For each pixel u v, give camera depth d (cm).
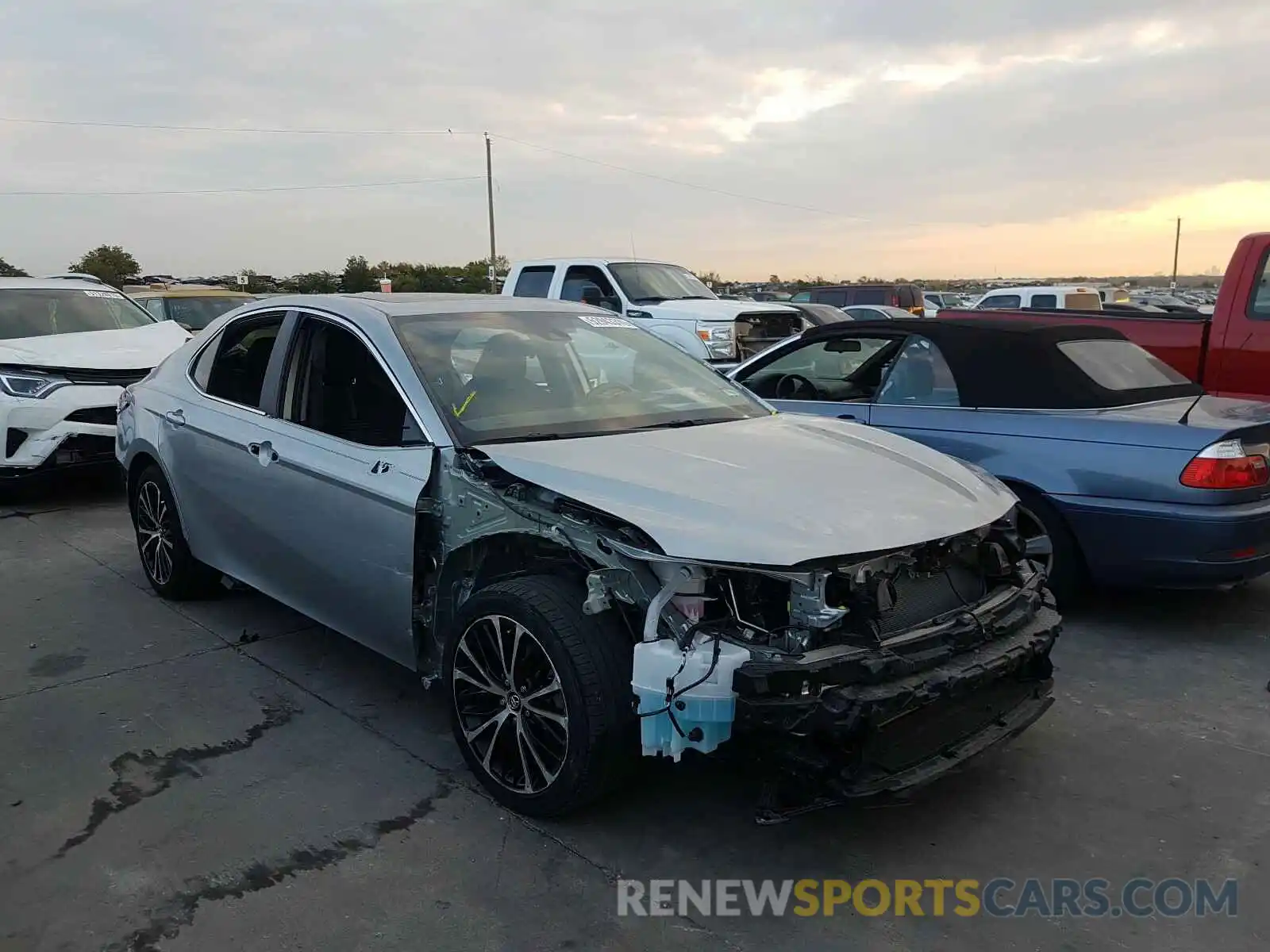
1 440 739
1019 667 322
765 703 270
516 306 458
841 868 302
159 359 836
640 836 318
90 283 972
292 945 263
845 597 286
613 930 271
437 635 362
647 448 354
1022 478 506
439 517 351
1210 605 544
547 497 317
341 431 403
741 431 393
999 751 376
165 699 419
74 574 602
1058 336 543
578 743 300
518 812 328
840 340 622
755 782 351
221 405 476
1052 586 509
